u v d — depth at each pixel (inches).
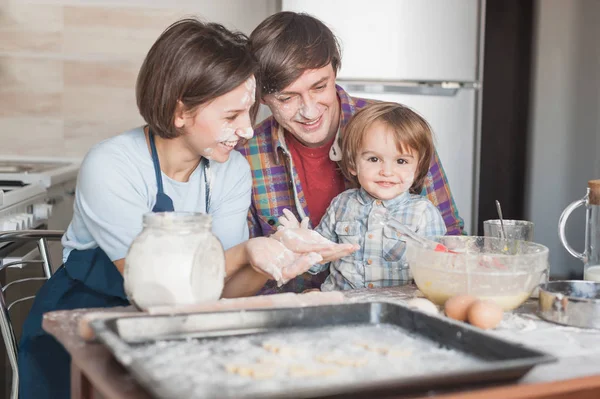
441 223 69.9
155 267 44.8
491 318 44.5
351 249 54.6
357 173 69.5
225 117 56.0
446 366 35.6
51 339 57.7
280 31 65.6
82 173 59.6
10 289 89.5
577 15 135.2
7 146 137.2
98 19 135.2
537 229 140.6
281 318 41.8
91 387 40.4
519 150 140.3
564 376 36.3
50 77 135.9
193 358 36.2
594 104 135.0
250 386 32.3
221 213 63.8
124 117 137.3
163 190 60.8
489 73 138.3
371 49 117.9
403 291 55.4
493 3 137.1
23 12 134.5
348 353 37.7
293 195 74.1
